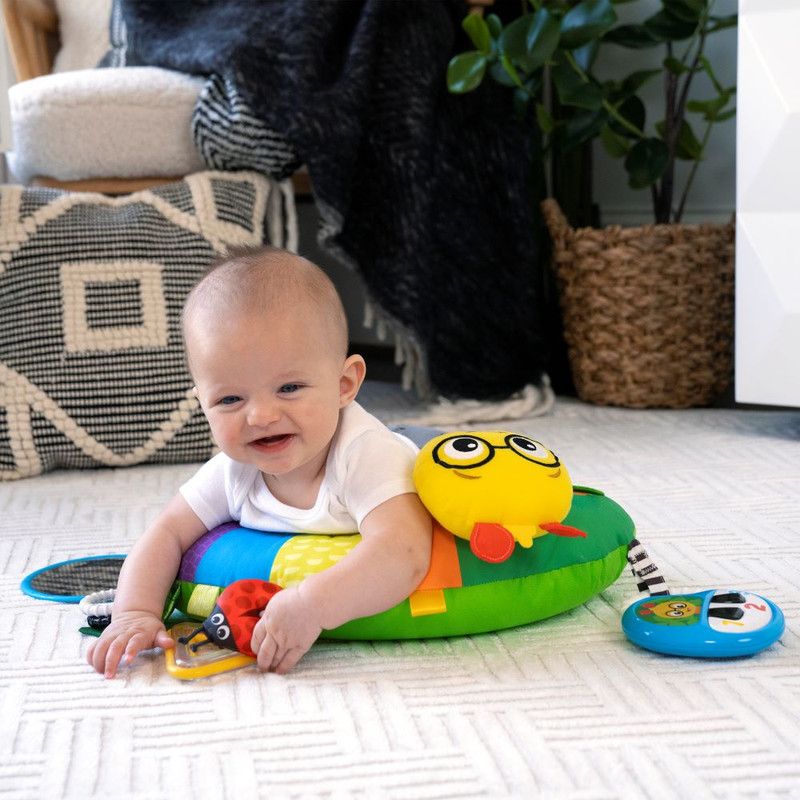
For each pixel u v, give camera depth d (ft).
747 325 5.16
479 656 2.67
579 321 6.40
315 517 2.90
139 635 2.65
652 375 6.22
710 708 2.30
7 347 4.92
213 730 2.26
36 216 5.04
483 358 6.13
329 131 5.38
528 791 1.95
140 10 5.98
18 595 3.21
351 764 2.08
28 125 5.50
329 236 5.57
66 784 2.03
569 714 2.29
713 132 6.95
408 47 5.71
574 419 6.02
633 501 4.16
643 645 2.63
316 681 2.52
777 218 4.97
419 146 5.68
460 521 2.71
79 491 4.65
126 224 5.16
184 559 3.01
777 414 5.95
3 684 2.55
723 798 1.92
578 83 5.96
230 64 5.32
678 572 3.28
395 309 5.73
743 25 4.97
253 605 2.65
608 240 6.12
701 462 4.81
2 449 4.89
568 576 2.86
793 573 3.24
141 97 5.44
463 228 6.00
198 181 5.37
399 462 2.86
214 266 2.88
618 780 1.99
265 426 2.69
